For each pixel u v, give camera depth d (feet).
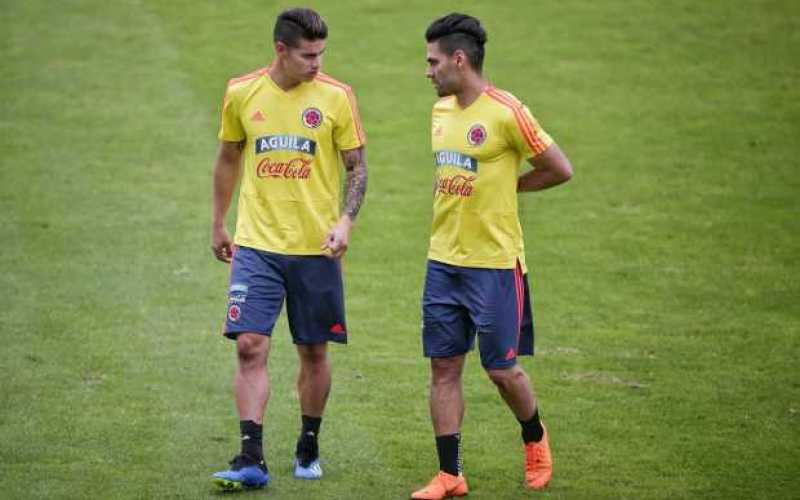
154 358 101.40
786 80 189.57
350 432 86.38
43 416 86.48
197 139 167.12
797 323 116.47
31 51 193.77
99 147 163.22
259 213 75.56
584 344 110.11
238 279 74.74
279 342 108.47
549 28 207.92
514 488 76.23
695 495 75.97
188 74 187.32
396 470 78.79
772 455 84.02
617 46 200.95
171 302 116.78
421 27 207.92
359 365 102.53
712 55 198.29
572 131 172.96
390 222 145.28
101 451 79.97
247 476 72.08
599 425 90.02
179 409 89.51
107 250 131.03
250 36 201.57
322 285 75.97
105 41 198.70
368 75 190.49
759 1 218.38
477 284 73.26
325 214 76.02
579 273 130.72
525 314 76.13
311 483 75.66
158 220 141.18
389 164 163.43
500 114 72.08
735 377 101.91
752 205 151.33
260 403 73.61
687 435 88.12
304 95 75.10
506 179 73.00
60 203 144.77
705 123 176.04
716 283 128.06
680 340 111.55
